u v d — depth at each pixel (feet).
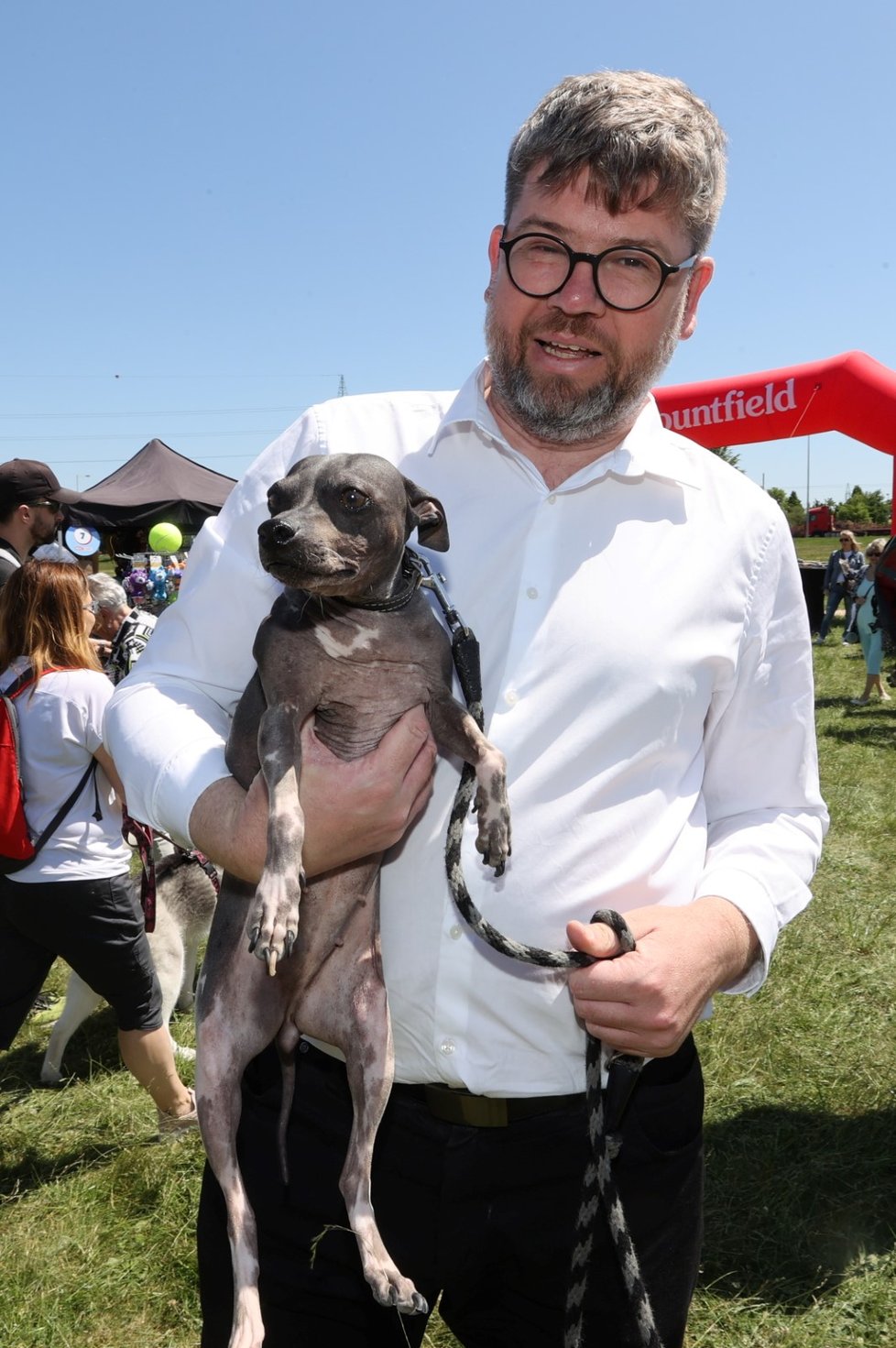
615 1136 5.98
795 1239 12.06
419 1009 6.20
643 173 5.83
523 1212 6.14
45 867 13.12
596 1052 5.77
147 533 58.29
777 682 6.79
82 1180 13.56
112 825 13.58
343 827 5.68
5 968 13.55
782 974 18.69
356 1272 6.16
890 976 18.70
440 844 6.26
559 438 6.35
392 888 6.39
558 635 6.23
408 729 5.70
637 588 6.30
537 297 6.05
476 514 6.60
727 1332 10.79
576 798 6.12
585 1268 5.66
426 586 6.45
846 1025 16.89
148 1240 12.38
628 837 6.21
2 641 13.64
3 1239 12.45
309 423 7.01
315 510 6.08
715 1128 14.19
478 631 6.49
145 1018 13.89
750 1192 12.90
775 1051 15.99
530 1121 6.12
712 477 6.73
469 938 6.09
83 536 26.22
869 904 22.35
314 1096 6.45
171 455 60.95
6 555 18.85
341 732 6.58
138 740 6.41
